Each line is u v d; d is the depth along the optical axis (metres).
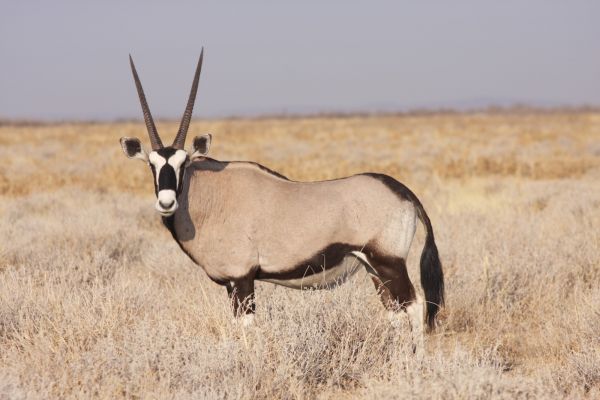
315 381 18.20
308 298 20.44
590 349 18.78
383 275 20.56
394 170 77.44
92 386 16.78
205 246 20.64
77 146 139.75
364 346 18.72
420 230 35.66
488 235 31.92
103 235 35.50
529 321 24.56
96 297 21.22
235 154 113.56
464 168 76.94
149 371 17.05
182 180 19.83
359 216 20.33
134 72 21.20
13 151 122.44
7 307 21.33
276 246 20.34
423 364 17.70
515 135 162.62
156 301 23.34
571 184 55.41
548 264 27.75
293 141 158.62
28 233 36.06
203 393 15.73
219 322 20.02
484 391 15.52
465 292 25.30
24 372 17.31
